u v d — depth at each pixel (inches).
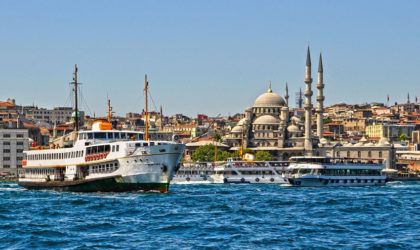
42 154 7544.3
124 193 6491.1
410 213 5162.4
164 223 4301.2
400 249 3400.6
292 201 6166.3
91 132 6860.2
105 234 3826.3
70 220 4471.0
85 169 6840.6
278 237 3730.3
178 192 7514.8
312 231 4001.0
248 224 4293.8
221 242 3550.7
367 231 4033.0
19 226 4146.2
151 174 6422.2
